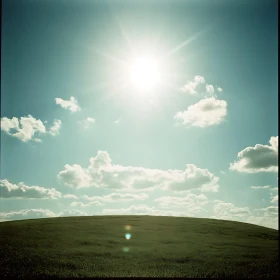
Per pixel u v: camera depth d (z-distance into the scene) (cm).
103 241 3450
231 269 2391
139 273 2228
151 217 6194
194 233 4291
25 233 3853
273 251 3162
